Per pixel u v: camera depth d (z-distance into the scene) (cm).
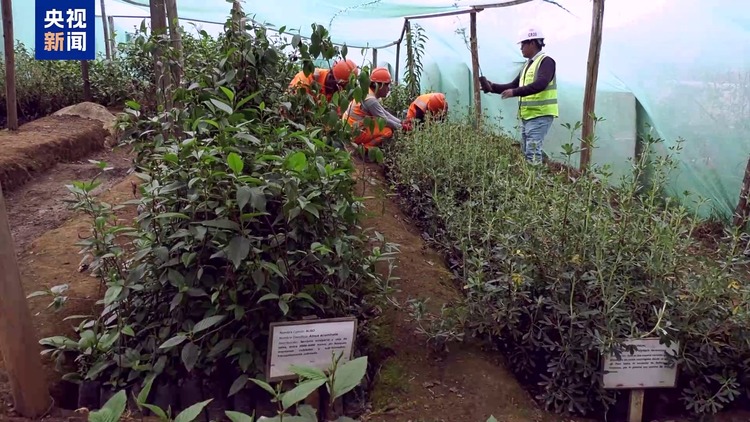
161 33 311
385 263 335
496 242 294
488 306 256
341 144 285
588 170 271
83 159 601
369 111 508
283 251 229
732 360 238
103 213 241
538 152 498
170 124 257
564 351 235
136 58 759
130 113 278
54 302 230
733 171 493
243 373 227
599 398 233
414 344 267
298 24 771
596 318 234
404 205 462
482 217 332
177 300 212
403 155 478
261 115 275
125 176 527
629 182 295
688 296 239
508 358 263
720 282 234
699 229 448
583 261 243
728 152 495
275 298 216
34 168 518
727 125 493
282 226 236
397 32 895
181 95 276
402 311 286
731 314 232
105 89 805
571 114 632
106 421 126
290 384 226
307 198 216
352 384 134
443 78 855
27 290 290
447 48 803
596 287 242
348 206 245
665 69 528
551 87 546
